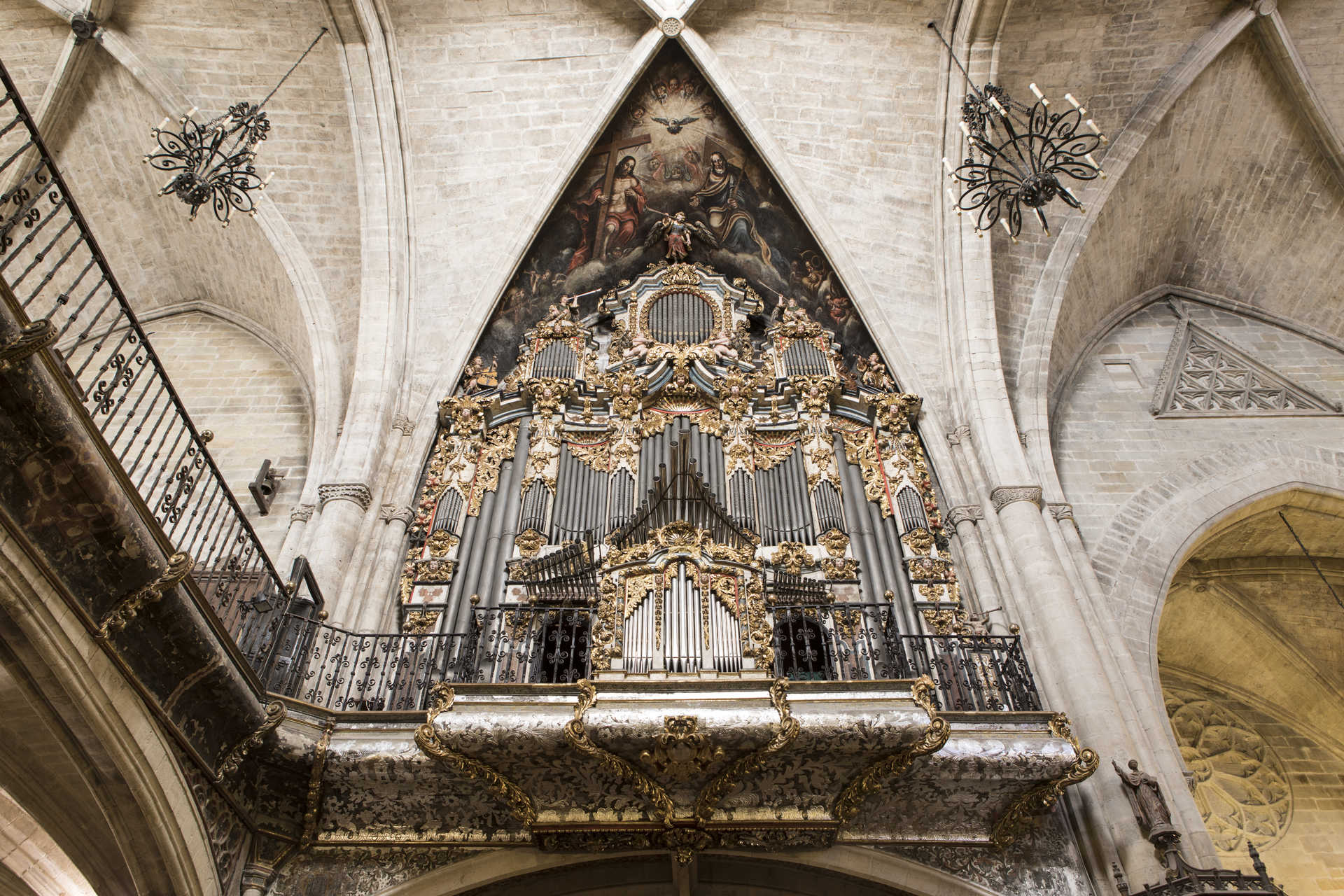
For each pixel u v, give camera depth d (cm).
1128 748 1160
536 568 1420
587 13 1825
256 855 1063
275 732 1046
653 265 1997
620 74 1830
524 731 1032
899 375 1734
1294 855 1667
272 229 1792
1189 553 1532
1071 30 1720
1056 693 1247
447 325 1766
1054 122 1308
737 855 1119
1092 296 1884
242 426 1744
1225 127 1823
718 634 1159
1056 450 1678
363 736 1079
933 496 1587
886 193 1862
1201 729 1892
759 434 1684
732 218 1959
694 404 1731
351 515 1438
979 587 1416
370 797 1088
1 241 755
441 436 1662
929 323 1780
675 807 1067
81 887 1426
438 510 1542
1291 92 1770
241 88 1784
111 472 823
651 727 1018
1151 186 1856
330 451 1581
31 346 731
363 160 1795
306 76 1781
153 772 905
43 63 1700
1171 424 1730
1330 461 1636
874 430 1688
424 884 1073
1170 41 1745
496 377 1784
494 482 1593
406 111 1827
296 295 1767
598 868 1139
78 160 1778
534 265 1881
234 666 986
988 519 1477
